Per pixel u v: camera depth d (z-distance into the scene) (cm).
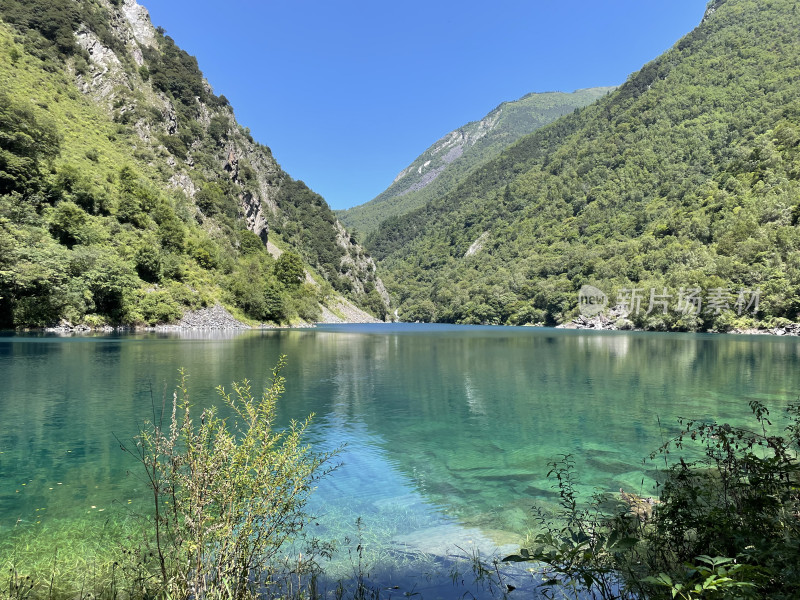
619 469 1009
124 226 6619
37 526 668
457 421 1477
